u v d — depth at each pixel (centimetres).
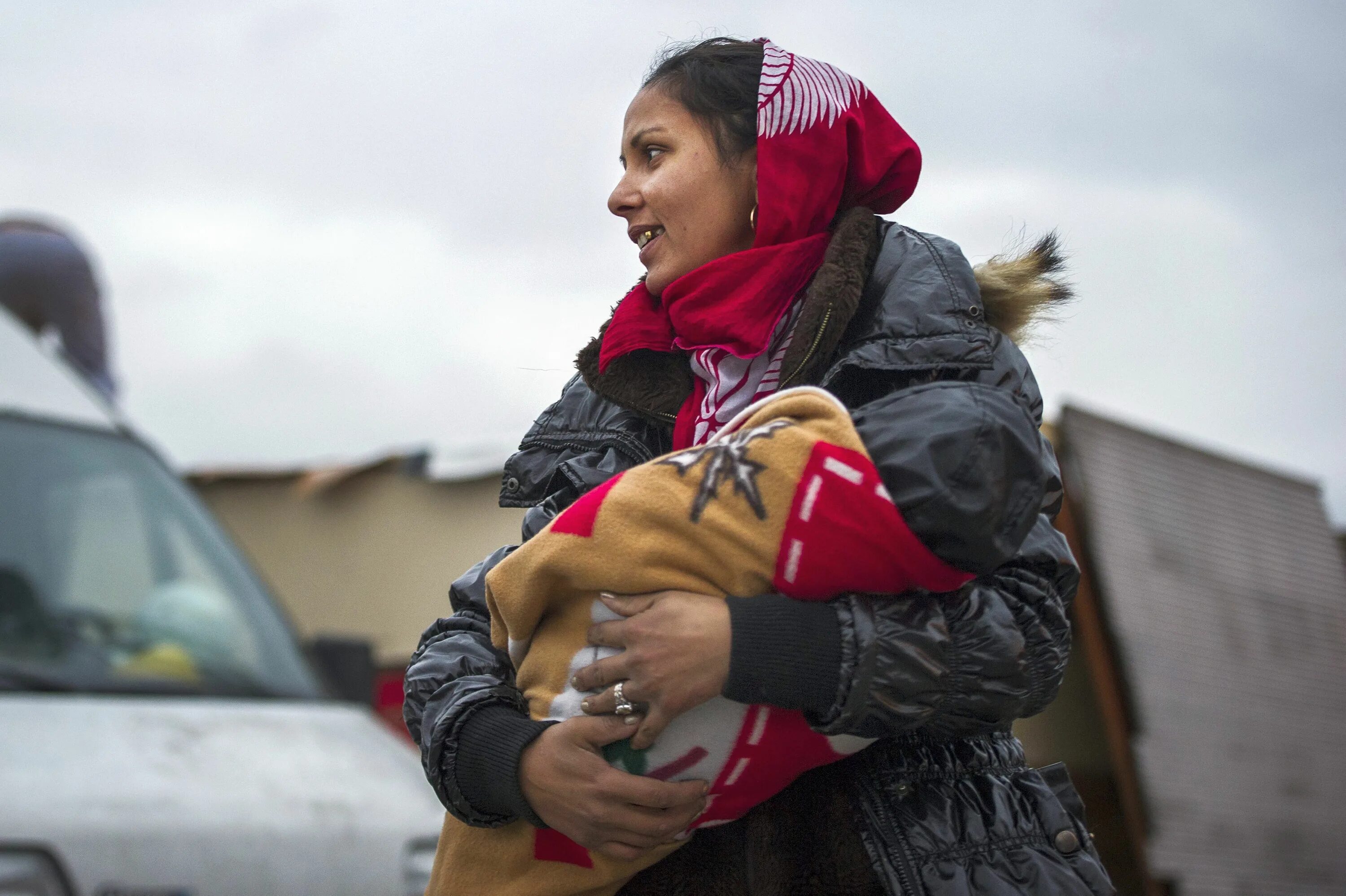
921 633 139
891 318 153
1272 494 922
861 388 154
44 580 342
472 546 855
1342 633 911
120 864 275
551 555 146
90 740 301
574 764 144
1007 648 142
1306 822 808
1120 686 748
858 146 166
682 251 168
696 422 166
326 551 912
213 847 289
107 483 378
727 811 149
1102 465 800
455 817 161
